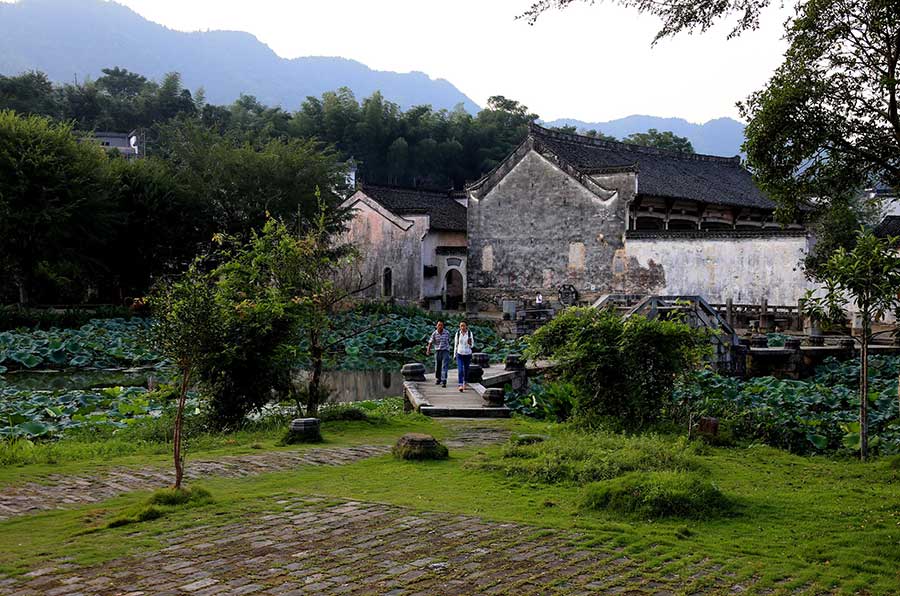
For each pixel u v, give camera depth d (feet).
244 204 143.23
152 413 59.31
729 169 170.09
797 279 114.93
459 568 20.98
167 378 83.41
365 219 164.04
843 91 38.81
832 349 86.43
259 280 52.65
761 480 33.12
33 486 31.63
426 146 252.01
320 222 58.03
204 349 29.68
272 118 260.62
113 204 127.65
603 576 20.45
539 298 133.80
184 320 29.37
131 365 94.32
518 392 70.03
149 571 20.71
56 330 109.70
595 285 136.87
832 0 36.88
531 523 25.25
